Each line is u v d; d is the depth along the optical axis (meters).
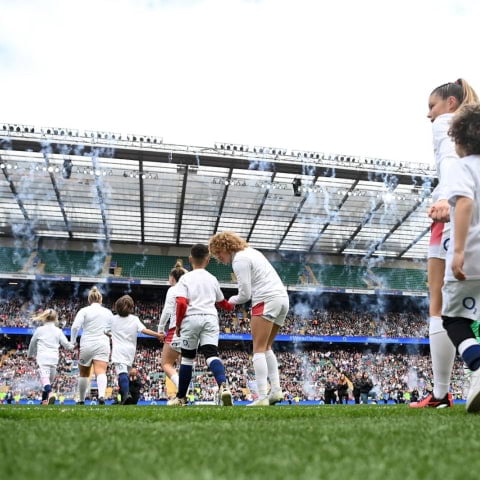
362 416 3.34
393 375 38.19
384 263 43.50
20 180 33.34
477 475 1.03
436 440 1.61
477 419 2.60
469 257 3.25
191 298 7.14
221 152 32.50
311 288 39.00
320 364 38.03
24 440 1.59
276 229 39.31
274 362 7.03
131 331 10.43
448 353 4.78
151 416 3.47
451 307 3.35
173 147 32.16
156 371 34.06
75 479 0.97
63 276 36.19
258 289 6.64
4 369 33.00
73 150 31.44
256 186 34.84
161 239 40.66
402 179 34.22
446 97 4.80
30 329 34.38
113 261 40.19
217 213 37.25
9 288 38.47
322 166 33.25
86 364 10.44
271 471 1.05
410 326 40.88
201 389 32.47
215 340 7.09
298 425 2.30
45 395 11.38
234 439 1.66
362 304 42.19
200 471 1.04
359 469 1.07
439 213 4.40
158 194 35.16
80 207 36.12
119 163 32.94
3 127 30.44
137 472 1.02
